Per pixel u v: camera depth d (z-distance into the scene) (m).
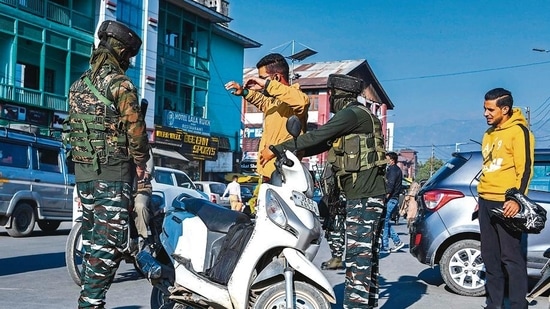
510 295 5.23
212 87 35.34
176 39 32.59
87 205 3.91
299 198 4.28
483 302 6.76
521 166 5.18
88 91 3.85
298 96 4.81
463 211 7.17
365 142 4.57
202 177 33.50
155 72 29.61
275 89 4.80
